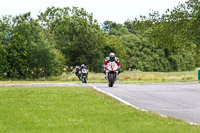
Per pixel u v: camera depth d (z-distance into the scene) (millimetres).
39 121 29672
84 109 37000
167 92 61281
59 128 26781
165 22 126938
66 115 32875
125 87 74688
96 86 78562
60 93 56594
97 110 36281
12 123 28984
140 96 53750
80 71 111938
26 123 28859
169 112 37156
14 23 173000
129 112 34781
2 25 171125
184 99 50000
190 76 149000
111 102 43938
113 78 74875
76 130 26031
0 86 83625
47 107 38719
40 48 164750
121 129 26312
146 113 34094
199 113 36625
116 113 34125
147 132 25219
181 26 123875
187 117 34062
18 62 163125
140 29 134125
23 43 164250
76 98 48438
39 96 51531
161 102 46094
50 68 167000
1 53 161375
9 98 49094
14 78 162125
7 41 167750
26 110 36375
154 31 129000
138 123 28812
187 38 124375
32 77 165875
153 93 59125
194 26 120438
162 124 28453
